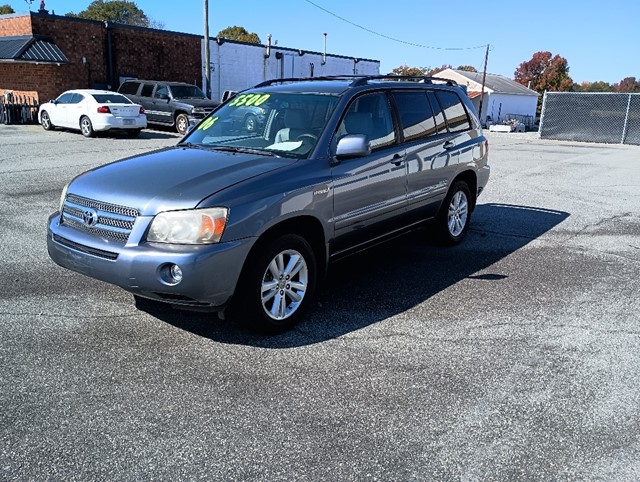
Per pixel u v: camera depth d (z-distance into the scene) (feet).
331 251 15.30
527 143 83.05
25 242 21.18
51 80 76.33
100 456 9.13
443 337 13.88
